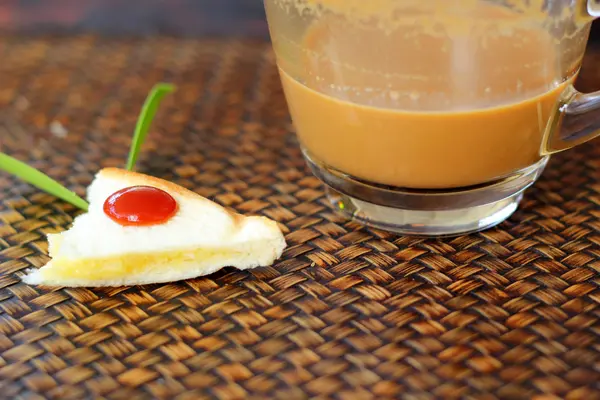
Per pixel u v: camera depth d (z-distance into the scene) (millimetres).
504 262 326
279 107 411
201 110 409
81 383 293
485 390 287
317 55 315
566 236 335
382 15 301
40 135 393
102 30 475
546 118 320
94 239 322
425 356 297
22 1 495
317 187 363
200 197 341
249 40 463
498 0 299
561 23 308
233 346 302
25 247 337
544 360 294
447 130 311
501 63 304
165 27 480
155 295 319
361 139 319
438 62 303
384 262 328
